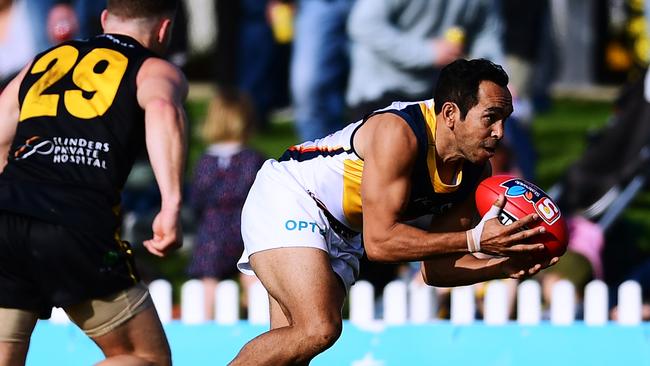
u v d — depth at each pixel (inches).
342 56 1726.1
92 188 750.5
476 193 756.6
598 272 1194.6
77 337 1014.4
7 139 788.6
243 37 2206.0
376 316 1177.4
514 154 1304.1
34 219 738.8
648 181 1268.5
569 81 2785.4
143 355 758.5
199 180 1268.5
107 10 820.0
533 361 989.2
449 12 1406.3
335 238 799.1
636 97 1266.0
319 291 768.9
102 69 774.5
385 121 743.1
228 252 1253.7
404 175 736.3
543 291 1197.1
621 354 981.8
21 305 751.1
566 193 1268.5
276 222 786.2
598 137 1299.2
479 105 720.3
